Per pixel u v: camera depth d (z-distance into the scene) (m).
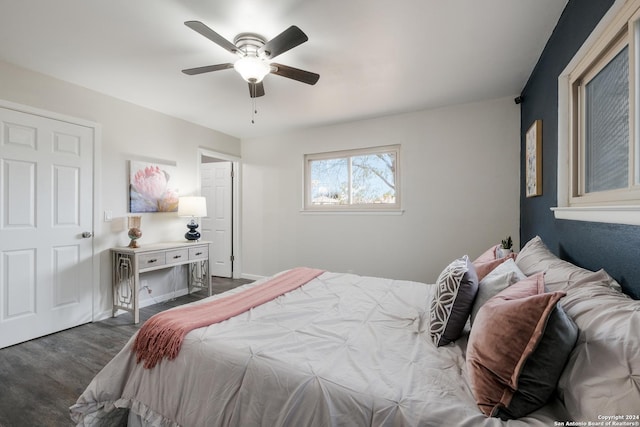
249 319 1.47
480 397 0.86
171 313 1.49
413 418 0.83
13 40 2.00
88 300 2.82
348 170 4.02
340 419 0.90
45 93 2.51
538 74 2.33
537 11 1.74
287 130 4.27
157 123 3.44
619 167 1.32
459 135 3.30
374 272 3.78
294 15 1.74
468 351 1.00
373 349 1.19
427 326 1.43
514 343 0.84
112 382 1.33
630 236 1.14
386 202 3.79
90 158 2.83
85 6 1.66
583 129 1.66
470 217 3.28
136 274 2.84
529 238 2.70
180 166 3.72
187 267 3.89
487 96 3.07
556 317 0.82
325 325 1.44
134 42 2.03
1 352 2.24
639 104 1.16
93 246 2.86
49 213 2.56
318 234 4.14
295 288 2.06
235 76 2.56
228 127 4.12
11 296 2.35
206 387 1.13
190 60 2.28
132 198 3.16
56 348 2.31
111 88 2.80
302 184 4.25
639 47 1.15
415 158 3.52
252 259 4.68
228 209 4.82
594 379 0.72
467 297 1.26
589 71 1.58
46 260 2.54
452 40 2.03
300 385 0.99
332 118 3.73
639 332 0.72
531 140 2.46
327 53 2.19
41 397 1.70
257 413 1.02
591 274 1.16
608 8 1.27
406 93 2.98
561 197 1.82
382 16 1.76
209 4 1.64
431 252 3.47
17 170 2.37
